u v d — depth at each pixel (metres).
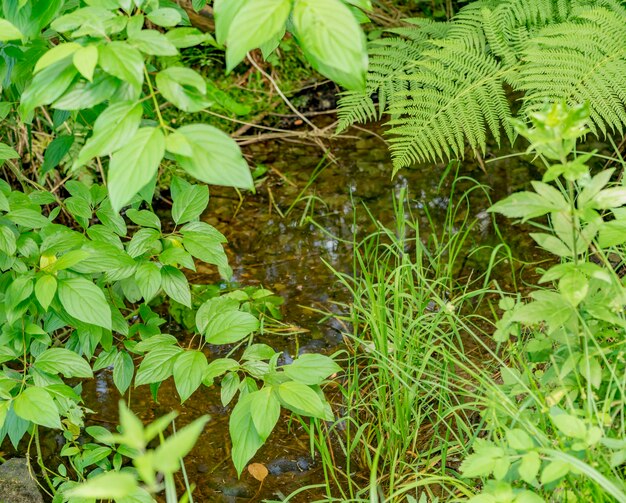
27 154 3.11
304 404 1.66
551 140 1.34
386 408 2.28
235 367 1.81
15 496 2.01
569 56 2.57
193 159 1.19
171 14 1.36
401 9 4.50
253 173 3.62
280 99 4.12
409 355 2.15
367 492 2.05
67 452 1.95
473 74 2.79
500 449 1.40
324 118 4.11
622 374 1.67
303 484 2.12
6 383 1.72
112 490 0.89
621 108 2.49
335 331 2.68
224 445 2.25
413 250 3.03
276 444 2.27
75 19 1.28
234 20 1.15
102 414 2.36
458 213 3.23
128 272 1.95
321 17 1.14
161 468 0.82
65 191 3.19
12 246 1.77
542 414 1.64
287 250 3.11
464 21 2.92
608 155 3.37
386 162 3.64
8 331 1.86
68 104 1.28
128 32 1.30
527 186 3.33
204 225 2.05
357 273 2.96
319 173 3.60
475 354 2.47
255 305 2.71
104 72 1.30
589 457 1.40
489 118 2.73
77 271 1.78
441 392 2.07
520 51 2.78
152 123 1.79
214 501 2.07
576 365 1.59
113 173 1.16
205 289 2.80
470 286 2.80
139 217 2.01
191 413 2.37
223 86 4.09
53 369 1.77
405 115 3.96
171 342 1.92
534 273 2.83
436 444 2.16
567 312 1.49
